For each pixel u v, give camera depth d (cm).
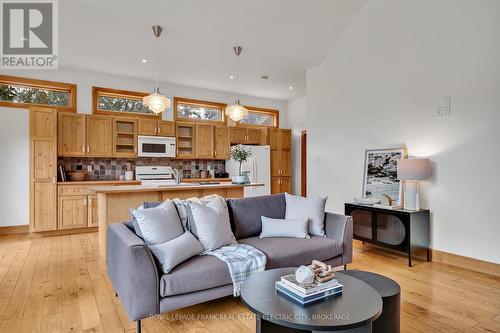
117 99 584
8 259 356
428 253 358
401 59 394
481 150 320
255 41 441
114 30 397
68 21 374
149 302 193
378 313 149
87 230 509
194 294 209
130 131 568
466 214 332
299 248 264
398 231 356
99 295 259
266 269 239
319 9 410
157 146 581
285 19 407
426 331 205
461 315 227
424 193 369
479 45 320
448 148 347
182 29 399
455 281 293
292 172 782
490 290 271
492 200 312
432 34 361
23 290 269
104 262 344
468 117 329
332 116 496
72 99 532
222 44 445
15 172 485
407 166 352
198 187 404
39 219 465
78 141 506
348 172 468
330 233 306
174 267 209
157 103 388
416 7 377
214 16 379
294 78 603
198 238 252
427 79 366
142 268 191
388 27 409
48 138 473
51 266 332
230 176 671
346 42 470
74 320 218
